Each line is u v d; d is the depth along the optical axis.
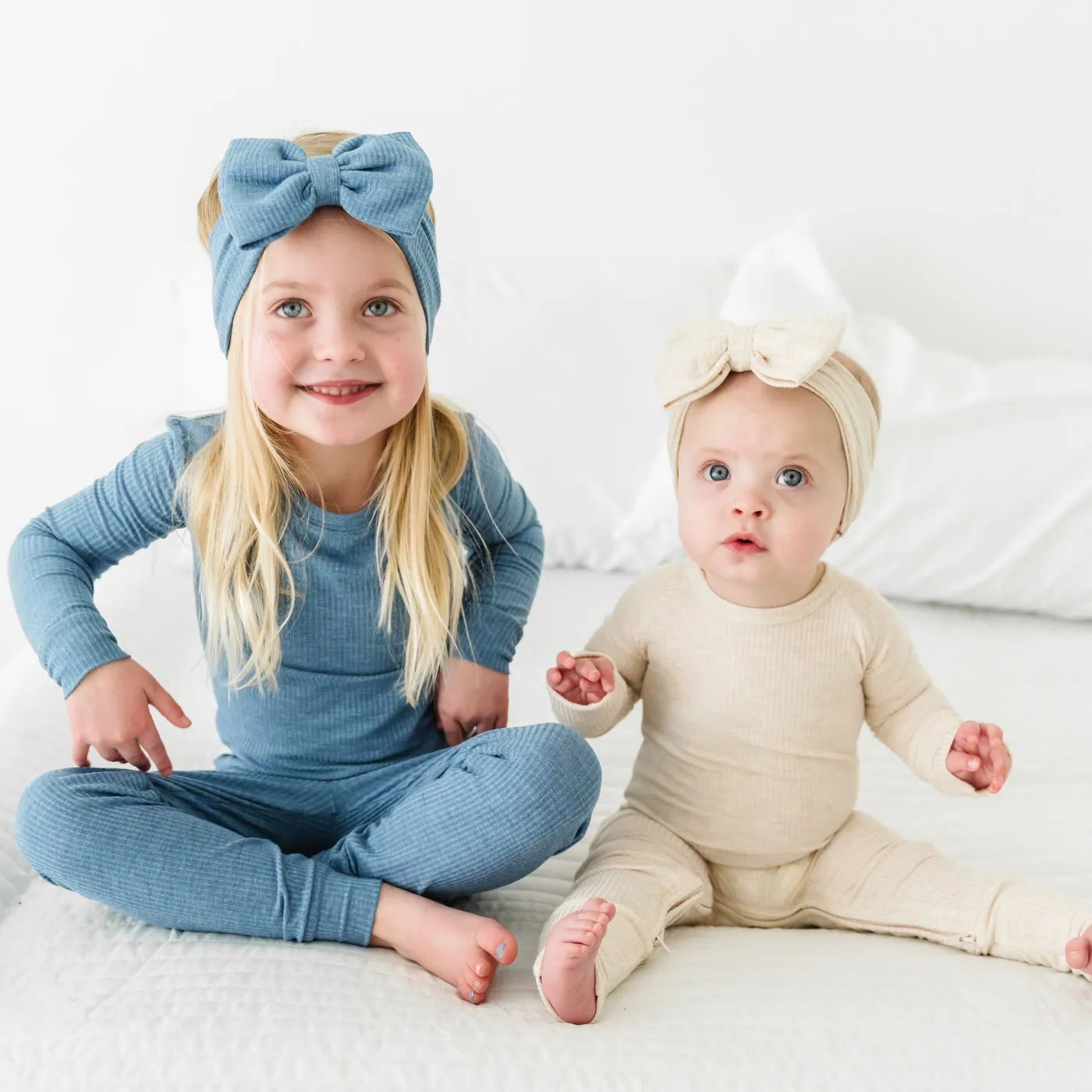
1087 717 1.48
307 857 1.11
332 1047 0.80
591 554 1.90
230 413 1.11
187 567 1.86
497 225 2.22
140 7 2.12
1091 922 0.92
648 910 0.96
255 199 1.01
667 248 2.22
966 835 1.21
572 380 1.92
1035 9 2.09
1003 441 1.75
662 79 2.15
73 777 1.00
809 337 1.00
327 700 1.15
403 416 1.07
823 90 2.15
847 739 1.08
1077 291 2.20
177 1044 0.80
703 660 1.07
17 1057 0.80
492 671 1.20
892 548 1.76
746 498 1.00
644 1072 0.79
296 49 2.14
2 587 2.30
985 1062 0.80
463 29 2.13
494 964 0.90
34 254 2.21
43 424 2.28
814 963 0.95
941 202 2.18
